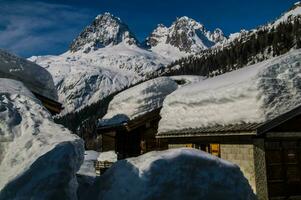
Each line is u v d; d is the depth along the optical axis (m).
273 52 138.12
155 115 24.34
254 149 14.13
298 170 14.81
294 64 16.00
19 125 9.64
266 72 15.41
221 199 8.60
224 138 15.95
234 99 15.98
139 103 28.84
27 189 7.39
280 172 14.53
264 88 14.87
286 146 14.74
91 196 8.95
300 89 15.37
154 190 8.15
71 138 8.89
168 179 8.38
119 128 25.27
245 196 8.91
